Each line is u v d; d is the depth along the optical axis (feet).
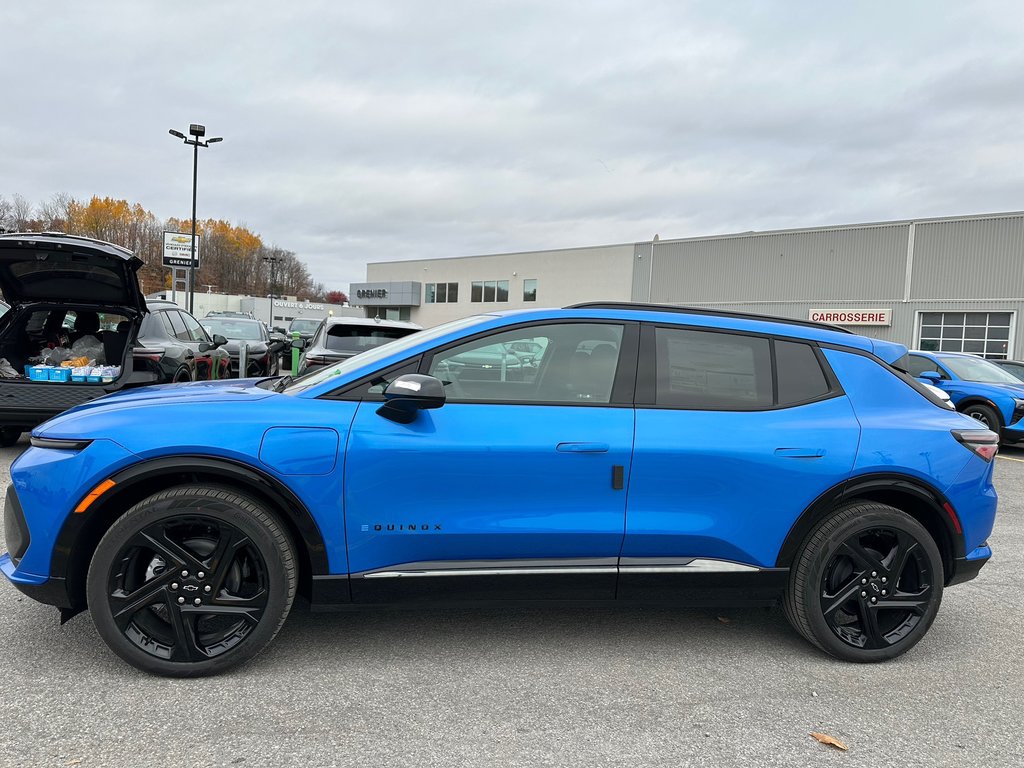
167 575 8.69
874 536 10.20
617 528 9.41
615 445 9.31
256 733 7.80
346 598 9.12
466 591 9.33
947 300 95.76
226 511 8.63
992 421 33.35
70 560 8.63
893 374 10.61
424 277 183.93
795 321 10.86
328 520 8.87
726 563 9.76
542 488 9.23
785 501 9.70
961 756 7.86
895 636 10.21
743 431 9.68
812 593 9.91
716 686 9.34
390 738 7.81
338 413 9.03
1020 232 90.17
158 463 8.55
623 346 9.92
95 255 19.79
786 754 7.79
